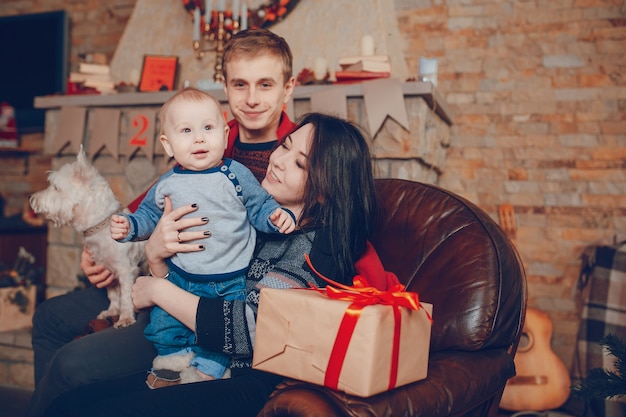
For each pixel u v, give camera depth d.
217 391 1.38
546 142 3.41
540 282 3.40
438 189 1.86
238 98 1.95
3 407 2.85
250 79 1.91
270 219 1.50
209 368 1.48
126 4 4.30
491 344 1.55
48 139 3.52
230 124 2.11
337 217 1.53
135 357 1.77
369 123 2.76
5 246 4.04
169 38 3.64
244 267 1.55
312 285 1.44
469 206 1.78
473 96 3.54
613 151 3.30
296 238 1.54
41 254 4.24
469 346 1.52
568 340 3.34
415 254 1.75
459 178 3.56
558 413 2.79
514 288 1.61
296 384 1.25
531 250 3.42
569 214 3.37
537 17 3.43
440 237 1.73
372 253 1.62
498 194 3.49
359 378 1.14
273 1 3.28
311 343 1.20
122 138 3.36
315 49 3.28
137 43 3.71
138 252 2.01
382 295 1.22
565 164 3.38
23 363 3.17
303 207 1.58
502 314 1.56
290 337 1.24
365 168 1.60
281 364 1.25
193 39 3.54
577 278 3.33
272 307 1.27
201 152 1.52
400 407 1.19
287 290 1.28
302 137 1.59
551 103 3.40
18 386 3.19
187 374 1.47
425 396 1.27
